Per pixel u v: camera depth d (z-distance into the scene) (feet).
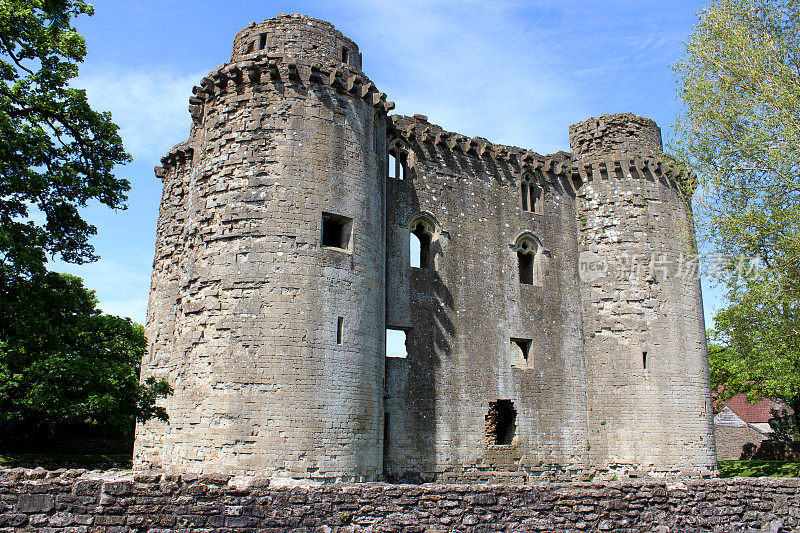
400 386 78.48
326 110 70.49
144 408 62.95
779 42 72.33
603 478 86.69
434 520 41.27
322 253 66.23
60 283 60.85
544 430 86.63
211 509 38.86
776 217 68.28
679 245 93.20
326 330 64.39
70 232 64.18
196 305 66.80
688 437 85.71
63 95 61.77
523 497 43.14
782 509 47.09
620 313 90.43
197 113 76.13
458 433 80.74
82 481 37.55
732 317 76.79
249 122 69.67
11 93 59.57
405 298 81.66
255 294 63.87
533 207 96.53
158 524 37.96
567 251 96.22
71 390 57.98
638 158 95.04
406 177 86.84
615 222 94.07
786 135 67.92
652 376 86.94
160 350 82.48
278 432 60.29
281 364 61.93
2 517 36.29
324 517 40.16
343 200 69.05
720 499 46.57
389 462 75.31
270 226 65.57
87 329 61.72
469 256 88.07
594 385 90.48
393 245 82.69
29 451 110.11
